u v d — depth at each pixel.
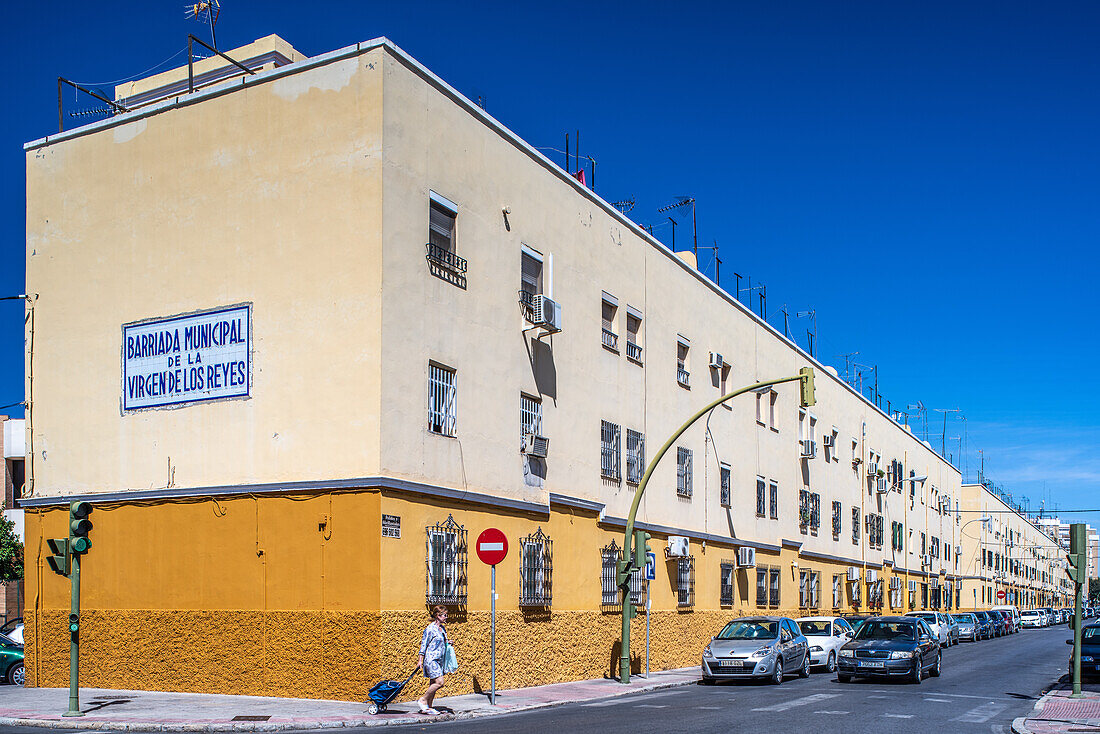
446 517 19.36
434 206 19.89
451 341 19.97
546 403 23.27
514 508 21.59
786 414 40.06
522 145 22.95
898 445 58.19
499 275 21.75
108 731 14.79
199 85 26.70
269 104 19.75
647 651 26.98
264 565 18.53
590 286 25.67
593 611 24.58
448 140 20.31
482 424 20.77
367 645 17.33
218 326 19.75
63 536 21.02
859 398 50.91
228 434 19.36
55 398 21.62
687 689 22.75
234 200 19.91
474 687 19.75
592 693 20.78
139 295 20.83
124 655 19.81
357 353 18.16
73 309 21.67
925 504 64.19
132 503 20.17
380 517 17.55
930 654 26.20
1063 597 149.62
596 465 25.36
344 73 18.95
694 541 30.77
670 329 30.17
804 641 26.44
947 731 15.77
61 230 22.06
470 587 19.91
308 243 18.92
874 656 24.38
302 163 19.19
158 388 20.34
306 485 18.19
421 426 18.89
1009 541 100.88
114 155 21.58
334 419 18.23
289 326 18.94
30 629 21.16
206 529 19.27
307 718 15.50
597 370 25.77
